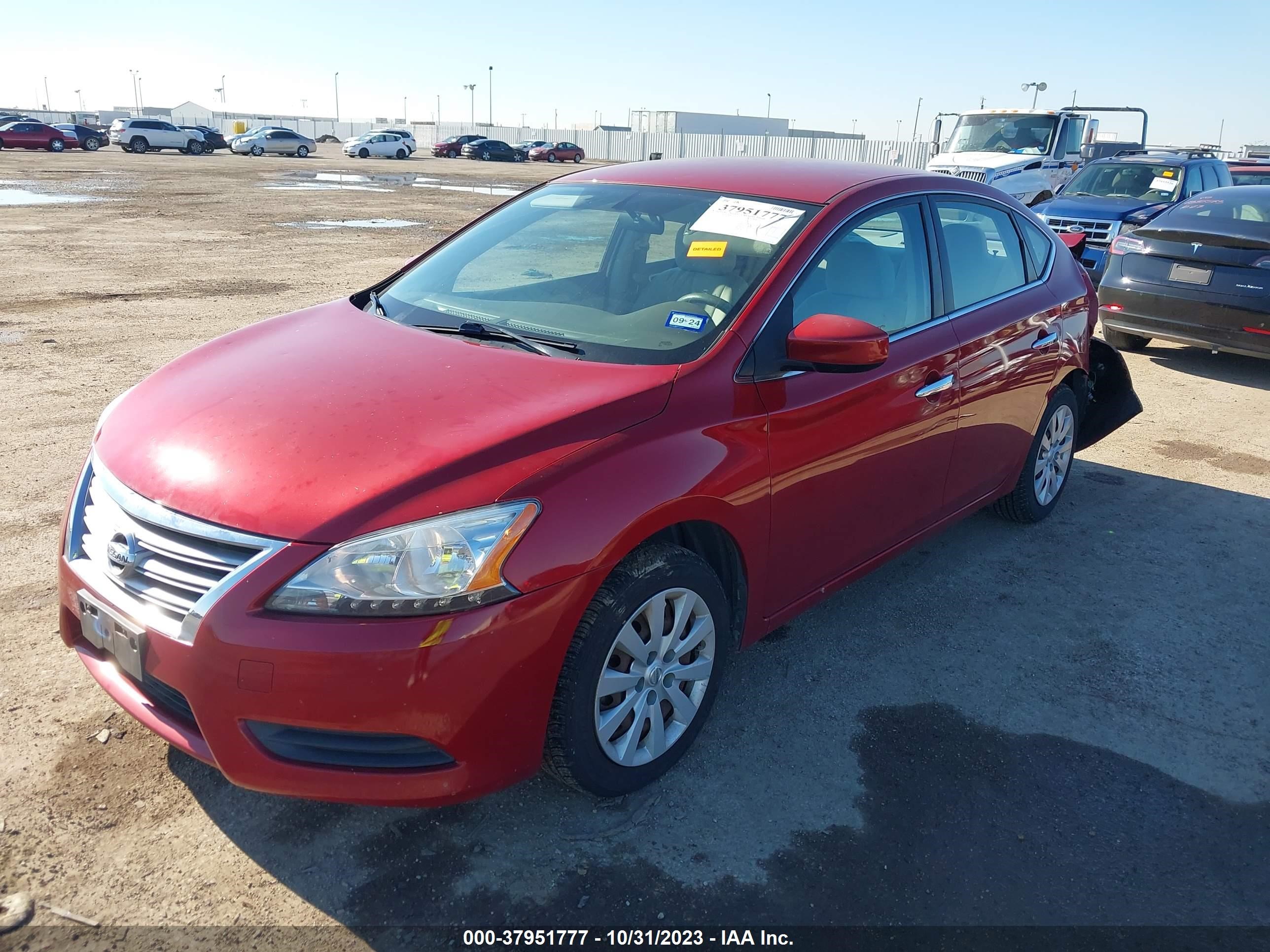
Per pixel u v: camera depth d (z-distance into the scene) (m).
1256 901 2.46
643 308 3.08
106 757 2.75
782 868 2.48
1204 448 6.12
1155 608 3.99
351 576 2.15
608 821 2.62
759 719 3.12
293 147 51.47
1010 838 2.63
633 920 2.30
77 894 2.28
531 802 2.68
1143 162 12.80
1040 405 4.37
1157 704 3.31
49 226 15.13
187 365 3.04
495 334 3.02
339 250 13.37
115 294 9.62
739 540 2.80
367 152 53.12
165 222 16.30
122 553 2.34
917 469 3.56
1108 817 2.74
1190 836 2.68
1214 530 4.82
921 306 3.57
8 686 3.04
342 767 2.25
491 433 2.41
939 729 3.11
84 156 41.97
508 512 2.26
